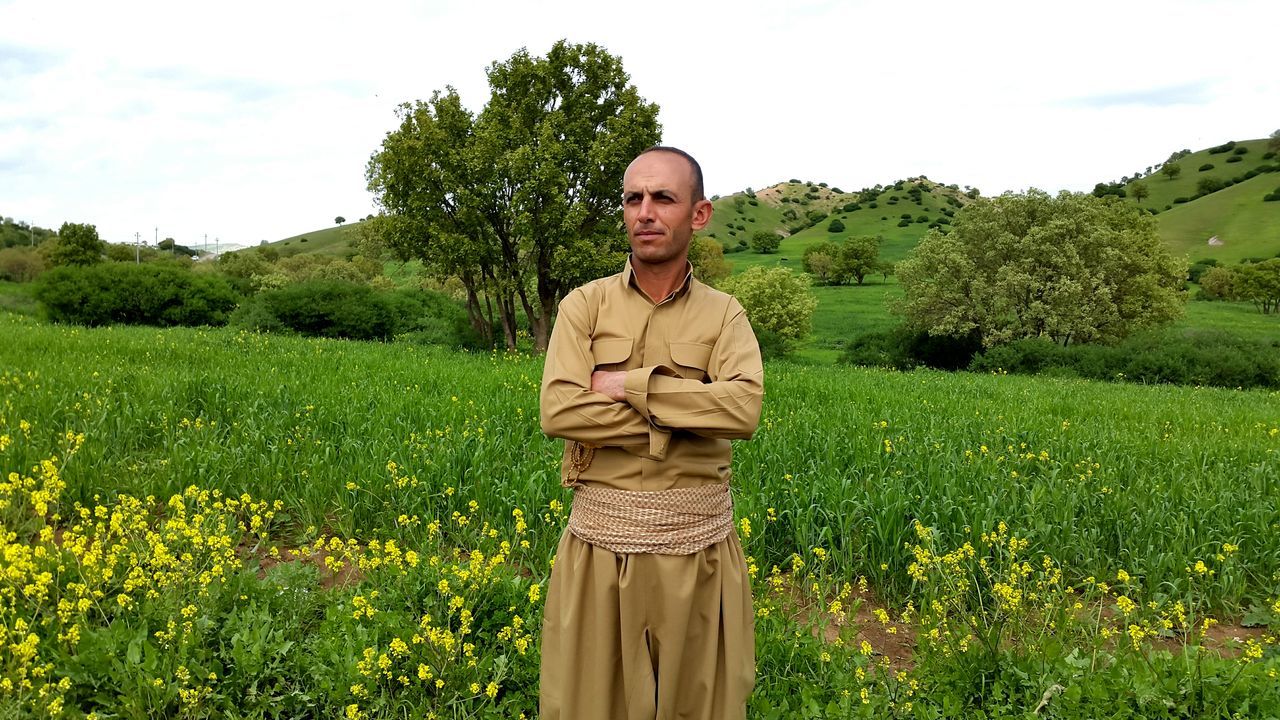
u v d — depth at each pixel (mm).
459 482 5031
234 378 8664
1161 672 3105
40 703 2529
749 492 5246
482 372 11617
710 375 1976
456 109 18766
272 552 3932
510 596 3559
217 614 3242
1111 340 30781
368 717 2818
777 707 2908
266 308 22438
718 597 1924
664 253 1924
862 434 7293
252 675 2875
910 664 3711
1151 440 8273
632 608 1864
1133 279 31484
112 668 2768
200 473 4941
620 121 19172
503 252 19578
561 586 1986
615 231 20703
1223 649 4023
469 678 2971
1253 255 77000
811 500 5082
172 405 6762
